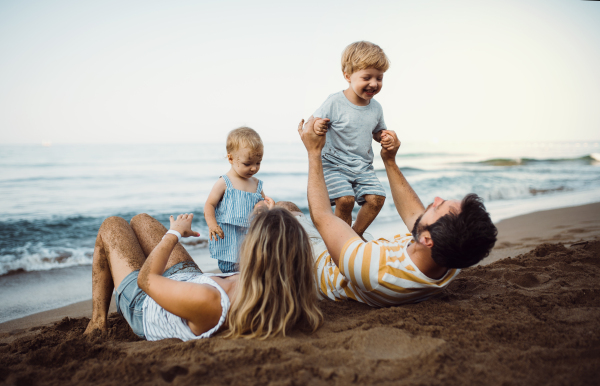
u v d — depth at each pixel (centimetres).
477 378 158
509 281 299
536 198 1105
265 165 2428
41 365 195
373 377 160
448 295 264
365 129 326
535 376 158
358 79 309
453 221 188
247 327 198
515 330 200
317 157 262
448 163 2503
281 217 202
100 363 188
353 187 334
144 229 276
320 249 284
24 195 1298
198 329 206
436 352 172
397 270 213
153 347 196
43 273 529
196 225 879
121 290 232
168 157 2895
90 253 644
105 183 1614
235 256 300
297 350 185
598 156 2545
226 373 167
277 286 197
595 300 250
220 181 309
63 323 298
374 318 220
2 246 678
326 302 262
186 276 228
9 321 347
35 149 3388
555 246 393
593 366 162
